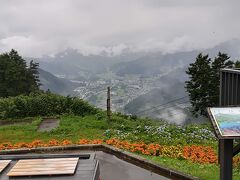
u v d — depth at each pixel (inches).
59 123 716.0
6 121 776.9
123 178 392.8
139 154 488.7
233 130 267.7
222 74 402.9
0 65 2753.4
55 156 309.4
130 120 803.4
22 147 536.1
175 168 416.5
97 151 513.0
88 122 716.7
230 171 284.0
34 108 808.3
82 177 263.9
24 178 265.3
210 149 525.7
